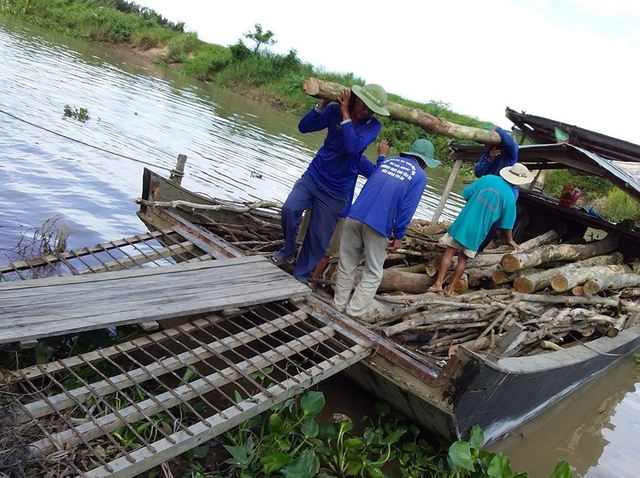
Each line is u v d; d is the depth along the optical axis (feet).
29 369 10.52
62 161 30.48
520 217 29.12
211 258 16.40
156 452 9.16
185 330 12.75
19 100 42.19
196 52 123.65
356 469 11.95
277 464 10.75
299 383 11.75
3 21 107.04
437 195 52.70
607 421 19.84
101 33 129.18
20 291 11.77
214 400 13.34
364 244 14.48
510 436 17.02
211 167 39.40
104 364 12.89
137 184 30.42
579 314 19.43
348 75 111.96
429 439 14.61
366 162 16.53
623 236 25.71
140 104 58.03
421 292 19.24
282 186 39.11
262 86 106.22
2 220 21.52
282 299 14.48
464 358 12.16
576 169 24.68
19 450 8.64
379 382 13.82
